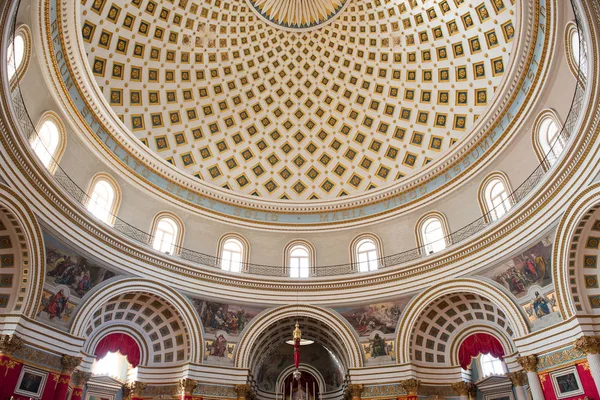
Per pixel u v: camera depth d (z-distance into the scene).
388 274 25.62
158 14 27.12
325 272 27.62
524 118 21.80
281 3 29.89
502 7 24.23
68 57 21.39
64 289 19.42
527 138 21.77
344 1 29.50
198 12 28.44
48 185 18.28
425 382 23.69
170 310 24.00
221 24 29.45
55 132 20.64
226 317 25.25
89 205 22.27
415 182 28.02
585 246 17.53
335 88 31.84
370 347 24.45
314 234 29.16
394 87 30.19
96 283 21.12
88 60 24.81
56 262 19.03
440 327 24.81
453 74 27.75
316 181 31.77
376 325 24.89
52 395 18.00
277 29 30.75
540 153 20.86
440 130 28.64
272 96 32.03
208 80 30.23
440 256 24.19
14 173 16.30
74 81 22.06
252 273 27.28
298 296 26.31
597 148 15.76
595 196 16.09
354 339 24.81
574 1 14.51
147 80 27.84
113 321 23.50
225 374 23.77
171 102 29.09
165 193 26.70
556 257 18.25
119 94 26.66
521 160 22.08
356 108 31.56
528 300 19.97
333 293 26.20
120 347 23.52
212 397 23.08
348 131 31.81
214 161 30.55
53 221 18.72
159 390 23.30
